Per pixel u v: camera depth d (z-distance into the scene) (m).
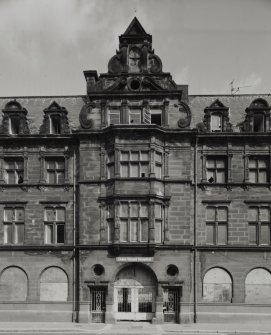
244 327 34.53
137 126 37.00
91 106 38.81
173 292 36.69
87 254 37.16
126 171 37.25
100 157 38.25
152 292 37.03
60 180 39.66
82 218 37.66
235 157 38.81
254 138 38.75
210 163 39.25
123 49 39.53
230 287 37.22
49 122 40.03
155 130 37.09
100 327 34.41
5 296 37.84
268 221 38.09
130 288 37.22
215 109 39.59
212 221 38.19
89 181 37.94
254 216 38.28
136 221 36.66
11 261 38.19
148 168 37.03
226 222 38.16
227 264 37.38
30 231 38.62
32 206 38.94
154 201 36.53
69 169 39.25
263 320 36.56
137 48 39.72
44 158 39.62
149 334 31.56
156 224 37.03
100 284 36.69
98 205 37.69
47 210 39.06
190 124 39.44
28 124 41.00
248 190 38.31
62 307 37.38
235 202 38.25
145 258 36.53
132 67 39.50
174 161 38.00
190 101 42.69
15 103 40.94
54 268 38.03
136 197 36.53
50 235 38.75
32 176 39.41
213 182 38.66
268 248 37.34
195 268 37.31
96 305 36.91
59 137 39.31
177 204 37.44
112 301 36.50
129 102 38.66
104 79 39.28
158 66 39.25
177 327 34.34
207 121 39.28
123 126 37.06
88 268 36.94
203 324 35.94
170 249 36.81
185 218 37.25
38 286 37.78
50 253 38.12
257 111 39.50
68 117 41.78
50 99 43.66
